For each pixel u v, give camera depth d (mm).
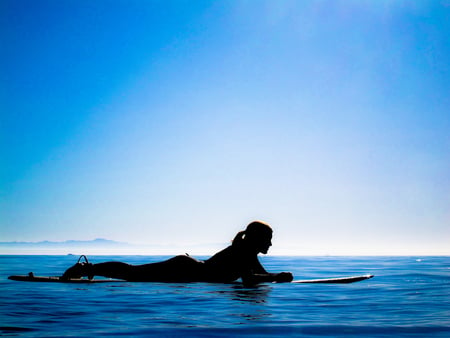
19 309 3275
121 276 5469
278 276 5566
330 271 10055
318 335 2387
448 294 4594
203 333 2420
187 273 5398
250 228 5332
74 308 3357
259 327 2619
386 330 2539
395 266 12891
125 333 2404
